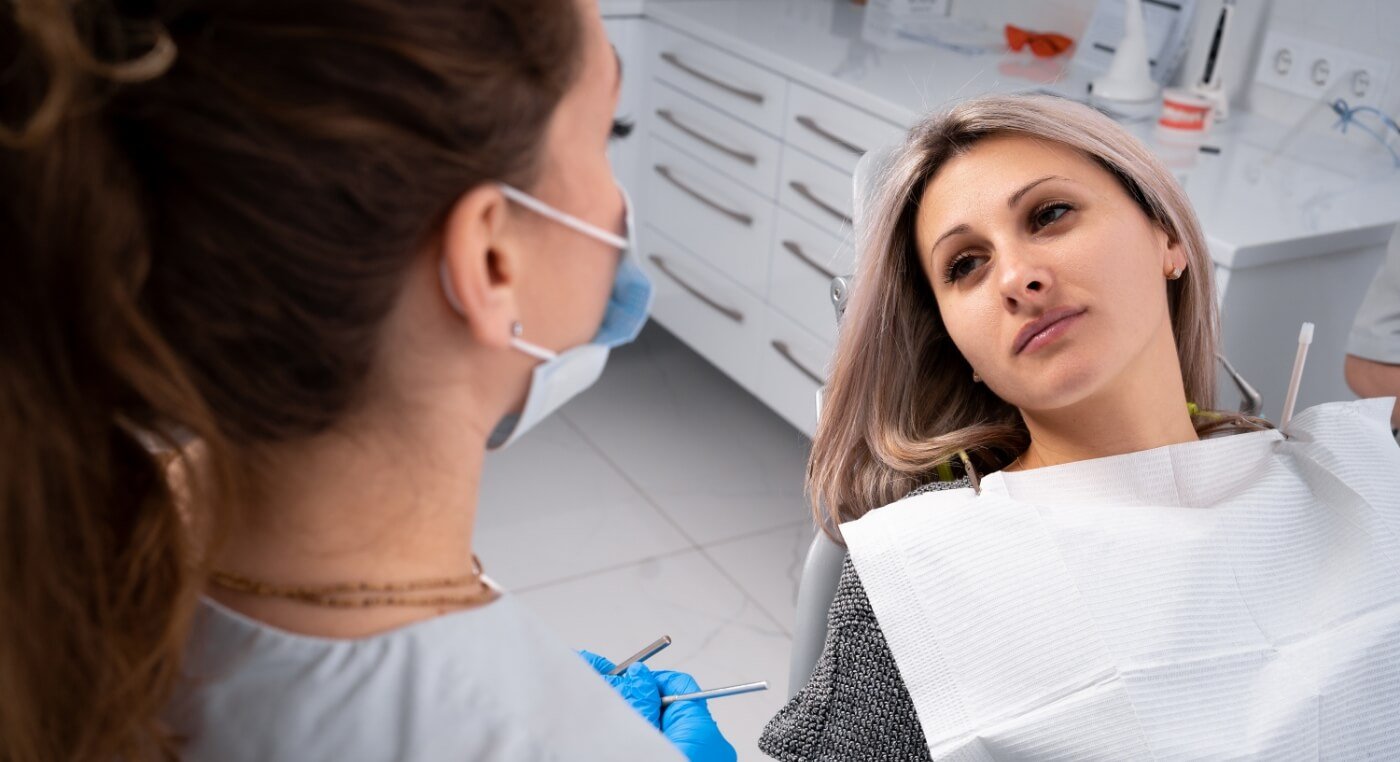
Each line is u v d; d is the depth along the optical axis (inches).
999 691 38.7
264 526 19.7
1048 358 40.8
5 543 17.2
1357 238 76.3
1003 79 101.1
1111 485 42.0
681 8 117.5
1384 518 41.3
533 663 20.6
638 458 113.4
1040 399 41.4
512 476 109.0
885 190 45.4
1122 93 95.7
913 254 46.6
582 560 98.8
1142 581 38.9
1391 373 68.6
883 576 40.8
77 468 17.4
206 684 19.7
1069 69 105.7
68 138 15.9
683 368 130.0
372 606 19.7
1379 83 90.5
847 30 114.2
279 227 16.8
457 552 21.1
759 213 109.7
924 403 48.9
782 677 87.7
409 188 17.3
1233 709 37.7
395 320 18.5
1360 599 40.0
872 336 47.8
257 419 18.0
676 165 120.5
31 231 16.1
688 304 123.3
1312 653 38.8
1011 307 41.1
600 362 22.3
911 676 39.7
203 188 16.6
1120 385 41.9
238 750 19.6
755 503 107.8
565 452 113.3
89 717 18.7
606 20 118.5
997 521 40.6
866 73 99.9
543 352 20.7
